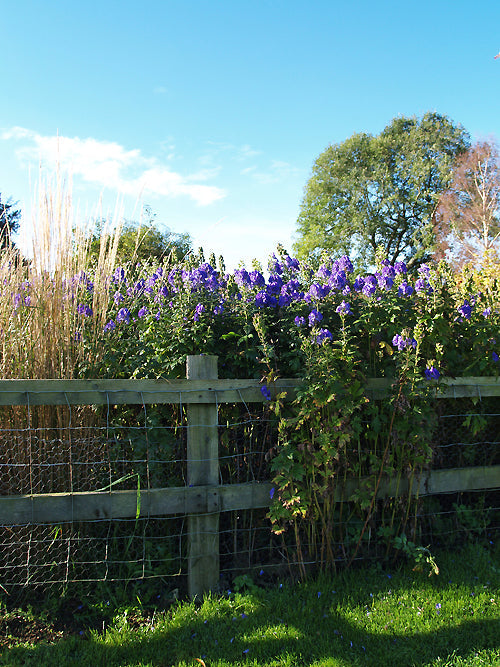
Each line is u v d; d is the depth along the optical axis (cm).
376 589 293
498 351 366
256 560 320
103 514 276
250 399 303
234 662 231
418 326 311
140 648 244
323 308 344
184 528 316
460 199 2720
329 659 231
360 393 305
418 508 342
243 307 335
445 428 372
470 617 265
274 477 304
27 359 315
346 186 3025
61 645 247
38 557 298
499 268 666
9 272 330
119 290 402
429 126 3022
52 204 321
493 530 370
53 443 307
